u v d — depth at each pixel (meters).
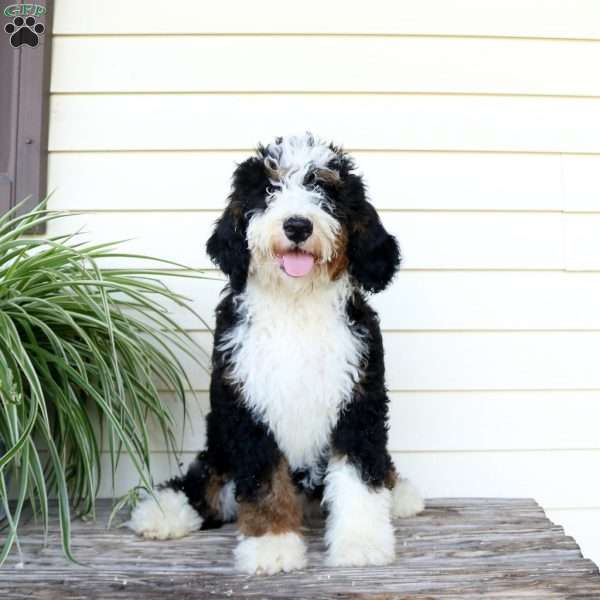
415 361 2.31
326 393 1.63
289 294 1.68
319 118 2.34
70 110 2.32
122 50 2.33
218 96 2.33
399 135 2.34
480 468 2.30
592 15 2.37
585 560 1.62
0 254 1.82
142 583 1.50
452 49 2.36
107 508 2.05
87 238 2.30
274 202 1.65
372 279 1.74
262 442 1.64
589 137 2.36
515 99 2.36
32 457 1.65
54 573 1.55
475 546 1.71
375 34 2.35
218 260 1.78
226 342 1.72
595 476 2.30
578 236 2.34
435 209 2.33
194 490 1.88
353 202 1.72
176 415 2.28
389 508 1.74
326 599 1.41
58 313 1.83
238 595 1.43
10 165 2.25
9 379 1.52
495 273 2.33
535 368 2.32
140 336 2.20
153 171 2.32
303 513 1.88
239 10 2.34
